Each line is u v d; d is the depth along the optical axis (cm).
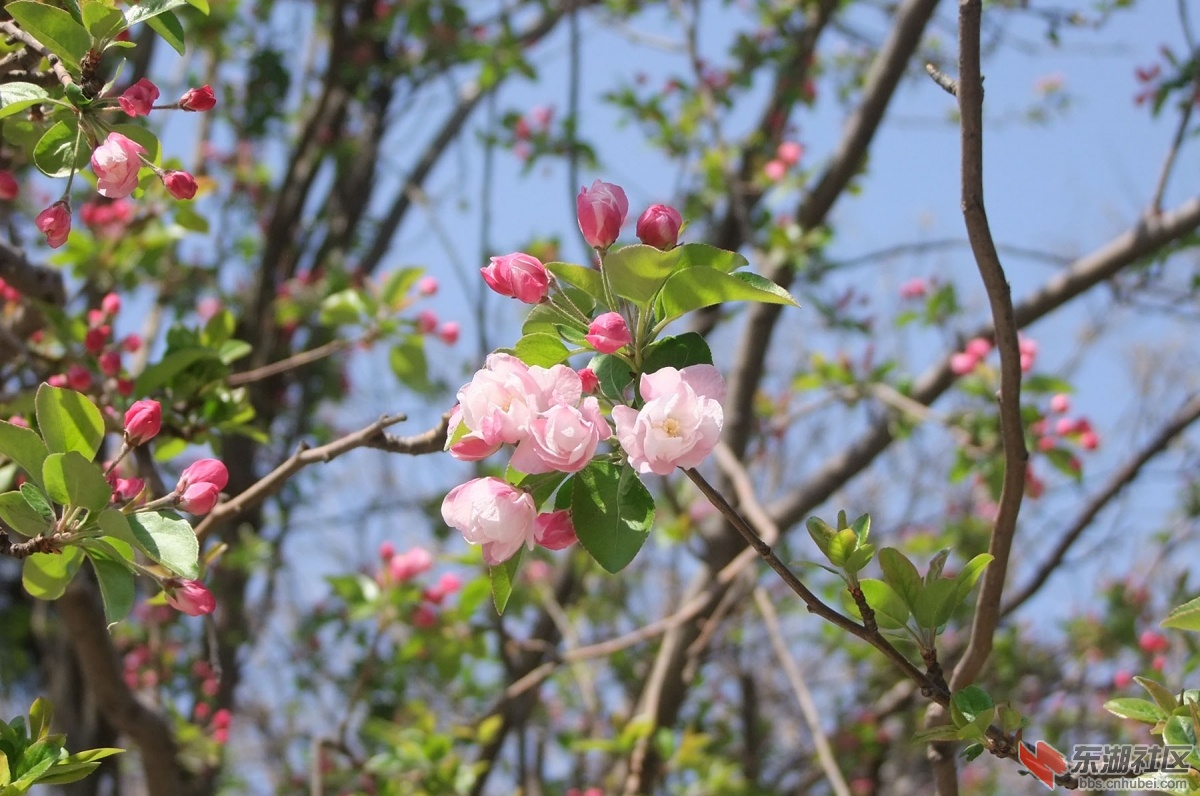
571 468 153
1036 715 673
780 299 164
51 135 213
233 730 725
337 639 590
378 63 741
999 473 466
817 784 709
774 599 746
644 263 161
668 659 487
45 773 190
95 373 312
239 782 654
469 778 439
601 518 164
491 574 169
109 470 197
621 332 162
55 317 322
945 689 188
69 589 316
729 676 767
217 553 244
